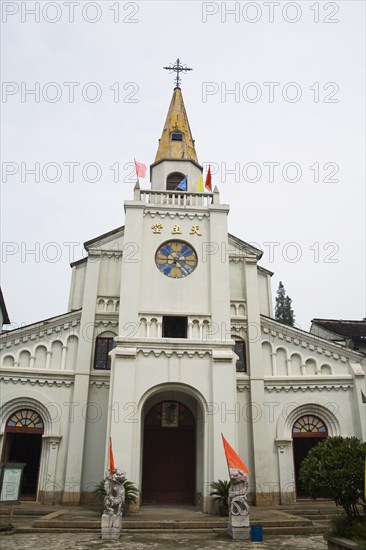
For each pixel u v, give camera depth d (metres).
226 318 21.86
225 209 24.06
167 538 14.65
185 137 29.44
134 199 24.03
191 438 23.02
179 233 23.59
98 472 22.05
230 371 20.45
